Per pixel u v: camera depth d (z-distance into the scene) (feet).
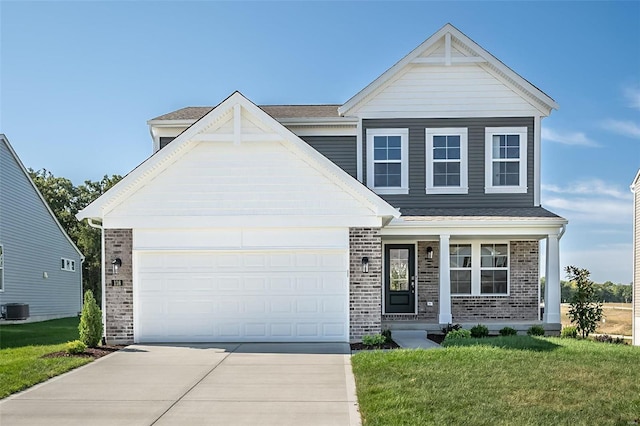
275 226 44.68
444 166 55.52
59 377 32.12
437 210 54.24
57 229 94.99
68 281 99.81
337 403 26.53
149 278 44.83
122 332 44.39
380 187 55.31
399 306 56.49
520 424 22.48
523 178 55.42
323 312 44.80
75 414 24.99
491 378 29.19
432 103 55.52
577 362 32.91
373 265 44.78
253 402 26.76
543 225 49.65
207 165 44.86
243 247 44.83
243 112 44.70
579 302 52.26
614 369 31.14
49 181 148.87
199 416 24.63
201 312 44.83
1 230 75.51
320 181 44.91
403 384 28.32
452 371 30.78
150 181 44.80
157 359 37.45
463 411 24.06
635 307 63.46
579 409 24.29
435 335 48.98
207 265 45.01
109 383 30.60
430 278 56.39
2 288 75.82
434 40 54.75
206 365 35.32
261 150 44.88
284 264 45.06
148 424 23.61
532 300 56.39
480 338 44.62
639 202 62.95
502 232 49.90
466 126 55.52
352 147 55.57
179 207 44.75
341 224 44.75
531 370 30.89
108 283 44.57
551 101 54.49
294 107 64.44
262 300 44.93
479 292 56.54
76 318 93.76
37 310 86.48
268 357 37.96
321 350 40.73
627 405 24.82
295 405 26.22
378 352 37.29
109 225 44.60
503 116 55.52
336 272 44.98
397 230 50.08
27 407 26.12
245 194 44.88
